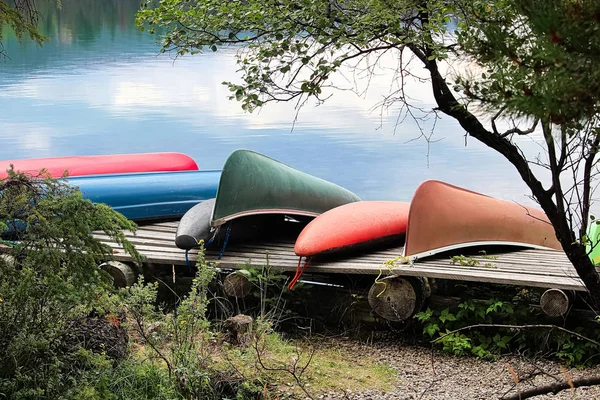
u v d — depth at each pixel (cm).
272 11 350
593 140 305
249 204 683
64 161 834
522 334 546
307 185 740
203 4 367
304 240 618
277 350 527
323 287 630
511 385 488
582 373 504
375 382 493
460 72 222
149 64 2061
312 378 483
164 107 1543
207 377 429
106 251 372
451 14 324
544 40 195
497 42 212
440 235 626
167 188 783
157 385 419
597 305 312
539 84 197
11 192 368
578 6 189
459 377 508
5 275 360
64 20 2969
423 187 634
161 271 664
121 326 450
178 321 459
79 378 387
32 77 1855
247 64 362
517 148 315
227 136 1316
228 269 650
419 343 579
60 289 352
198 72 1953
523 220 660
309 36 358
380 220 669
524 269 577
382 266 587
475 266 589
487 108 214
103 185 761
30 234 359
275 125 1415
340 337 592
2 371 360
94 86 1745
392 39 331
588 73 189
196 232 646
